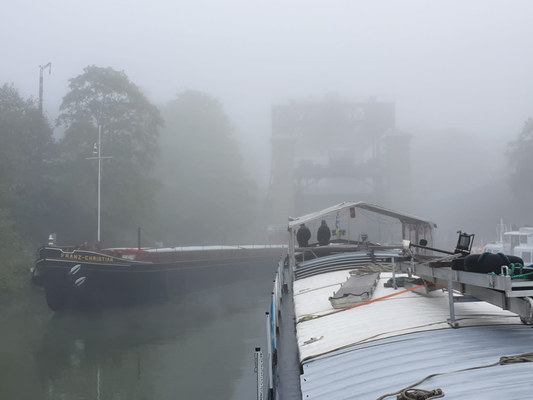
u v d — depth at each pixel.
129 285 33.62
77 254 30.75
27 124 53.81
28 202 48.78
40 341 23.70
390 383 4.45
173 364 19.94
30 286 37.75
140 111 57.19
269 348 6.52
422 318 6.83
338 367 5.49
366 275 12.13
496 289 5.01
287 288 14.91
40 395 16.42
